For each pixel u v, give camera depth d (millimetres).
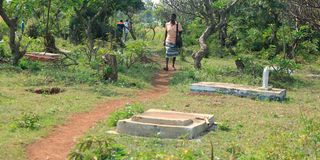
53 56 18031
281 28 26359
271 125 9125
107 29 30672
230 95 13148
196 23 32688
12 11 16797
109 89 13469
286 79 17078
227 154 6902
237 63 18031
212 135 8242
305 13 17922
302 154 6668
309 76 19203
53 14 20531
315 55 27141
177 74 17375
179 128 7973
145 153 6230
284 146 7102
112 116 9203
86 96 12008
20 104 10367
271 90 13008
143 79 15945
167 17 35969
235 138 8031
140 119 8352
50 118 9156
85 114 9945
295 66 17234
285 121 9617
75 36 30484
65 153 7090
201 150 6996
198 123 8445
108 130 8516
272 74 17016
